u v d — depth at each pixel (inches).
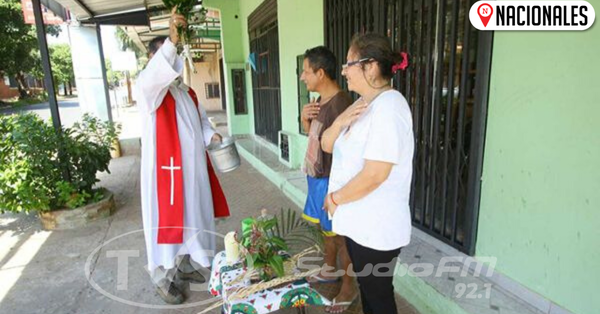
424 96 112.0
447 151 104.3
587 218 69.5
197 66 817.5
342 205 65.3
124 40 1050.1
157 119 98.6
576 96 68.4
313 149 88.6
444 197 106.4
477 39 88.9
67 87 1866.4
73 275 119.6
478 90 88.8
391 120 56.0
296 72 212.8
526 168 80.2
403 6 116.4
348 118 62.8
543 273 79.7
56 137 157.5
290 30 215.2
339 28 157.5
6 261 129.9
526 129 79.0
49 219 157.2
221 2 349.1
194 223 106.0
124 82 1275.8
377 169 56.4
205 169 109.4
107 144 186.1
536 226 79.7
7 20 982.4
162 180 100.0
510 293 87.2
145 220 104.0
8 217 175.0
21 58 1104.2
